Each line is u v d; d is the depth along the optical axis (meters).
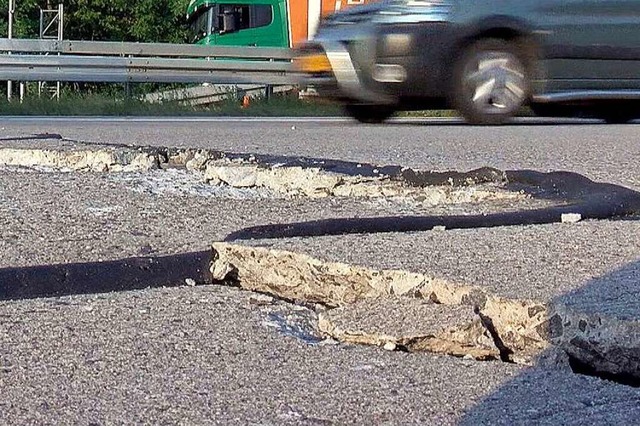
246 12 21.02
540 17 10.34
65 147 6.46
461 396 2.29
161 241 3.96
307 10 19.97
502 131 9.41
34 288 3.35
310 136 8.60
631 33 10.68
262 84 16.44
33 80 15.38
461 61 10.14
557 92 10.55
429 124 10.88
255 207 4.77
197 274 3.55
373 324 2.70
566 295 2.74
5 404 2.24
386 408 2.22
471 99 10.27
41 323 2.85
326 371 2.46
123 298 3.15
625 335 2.43
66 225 4.24
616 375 2.46
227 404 2.25
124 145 6.76
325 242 3.55
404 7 10.05
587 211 4.50
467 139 8.31
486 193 5.09
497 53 10.25
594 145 7.75
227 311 3.01
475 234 3.79
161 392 2.32
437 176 5.46
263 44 21.08
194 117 13.64
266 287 3.38
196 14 22.06
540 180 5.38
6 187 5.19
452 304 2.86
